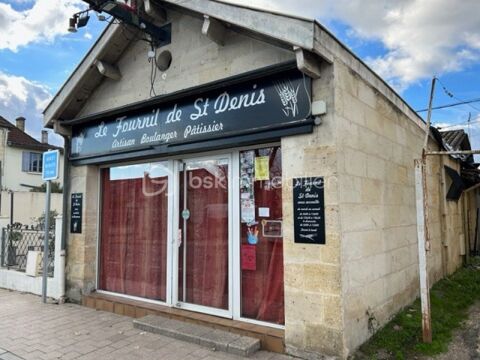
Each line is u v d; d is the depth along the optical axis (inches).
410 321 204.4
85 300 257.9
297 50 159.6
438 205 340.5
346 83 177.9
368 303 182.2
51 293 276.1
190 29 222.1
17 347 183.0
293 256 170.1
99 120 262.5
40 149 982.4
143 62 244.2
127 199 261.7
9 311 245.0
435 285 297.1
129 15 215.3
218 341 176.2
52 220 363.9
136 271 251.1
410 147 268.7
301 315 166.1
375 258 194.4
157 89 234.2
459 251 394.6
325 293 160.6
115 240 266.1
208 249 216.4
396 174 235.9
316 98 169.3
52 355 173.2
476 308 247.0
